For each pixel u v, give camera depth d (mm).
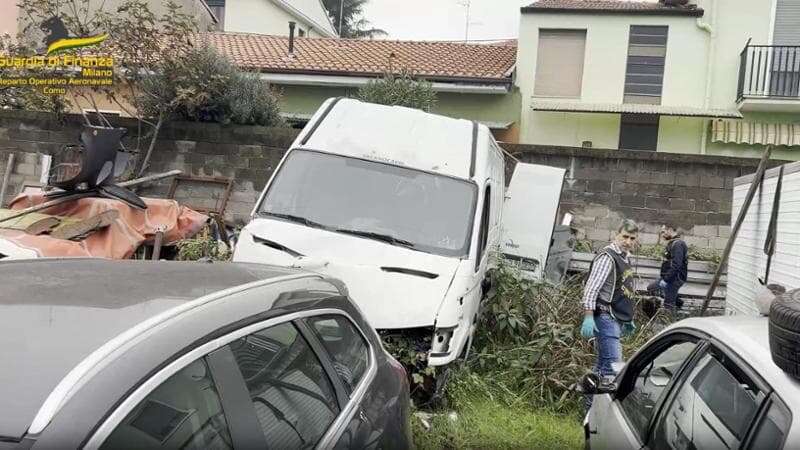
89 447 1486
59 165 7617
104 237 6734
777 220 6480
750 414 2207
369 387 2893
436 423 4844
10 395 1522
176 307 2016
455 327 5047
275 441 2066
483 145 6316
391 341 4992
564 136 15602
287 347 2379
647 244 10312
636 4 16812
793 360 2043
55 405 1499
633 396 3311
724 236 10172
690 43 15469
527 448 4789
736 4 15344
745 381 2324
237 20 24000
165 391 1744
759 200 7176
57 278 2344
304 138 6203
